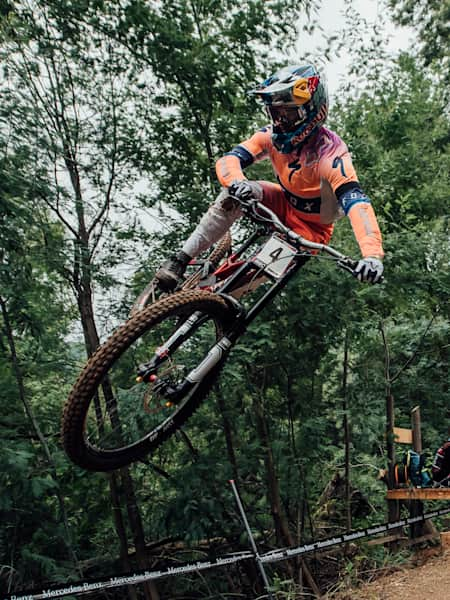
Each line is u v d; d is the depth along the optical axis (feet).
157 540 23.72
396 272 21.13
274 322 20.76
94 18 20.74
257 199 10.05
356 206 9.23
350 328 21.26
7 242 18.38
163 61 20.90
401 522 20.66
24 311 20.02
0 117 18.53
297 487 21.97
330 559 23.97
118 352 8.34
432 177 24.85
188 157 23.06
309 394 22.75
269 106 9.70
